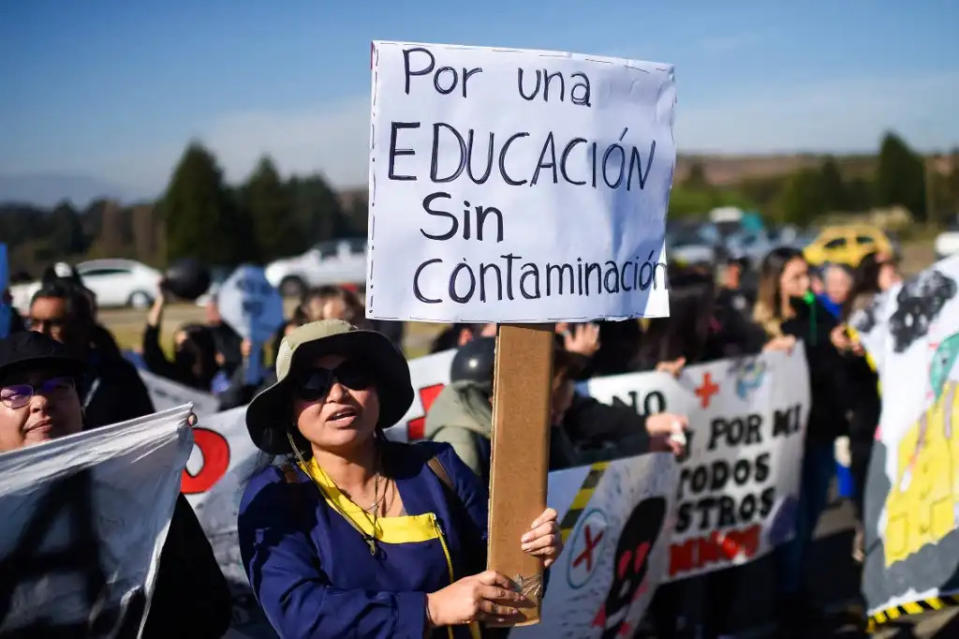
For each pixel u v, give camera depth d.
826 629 5.03
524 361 2.39
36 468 2.18
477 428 3.25
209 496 3.49
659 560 3.94
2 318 4.50
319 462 2.50
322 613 2.25
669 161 2.60
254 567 2.34
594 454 3.94
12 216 51.25
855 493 5.56
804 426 4.97
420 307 2.36
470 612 2.27
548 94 2.44
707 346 5.61
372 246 2.34
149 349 6.07
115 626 2.26
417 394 4.33
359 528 2.41
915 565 4.07
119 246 53.25
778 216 73.69
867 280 6.46
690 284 4.78
